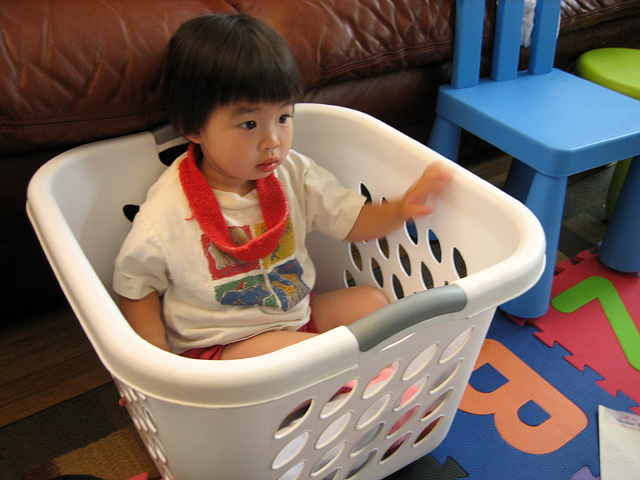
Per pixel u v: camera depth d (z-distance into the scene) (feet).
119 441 2.61
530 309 3.28
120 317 1.50
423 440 2.43
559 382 3.00
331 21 3.07
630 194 3.43
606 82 3.79
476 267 2.27
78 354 3.03
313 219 2.73
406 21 3.34
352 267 3.16
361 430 1.98
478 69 3.60
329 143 2.89
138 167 2.54
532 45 3.77
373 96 3.51
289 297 2.49
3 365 2.94
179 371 1.32
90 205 2.41
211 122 2.08
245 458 1.69
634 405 2.88
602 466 2.58
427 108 3.89
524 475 2.56
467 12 3.36
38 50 2.30
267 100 2.02
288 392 1.39
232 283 2.31
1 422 2.67
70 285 1.64
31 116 2.34
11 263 2.81
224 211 2.36
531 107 3.33
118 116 2.52
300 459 1.88
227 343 2.37
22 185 2.55
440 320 1.70
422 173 2.47
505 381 2.99
